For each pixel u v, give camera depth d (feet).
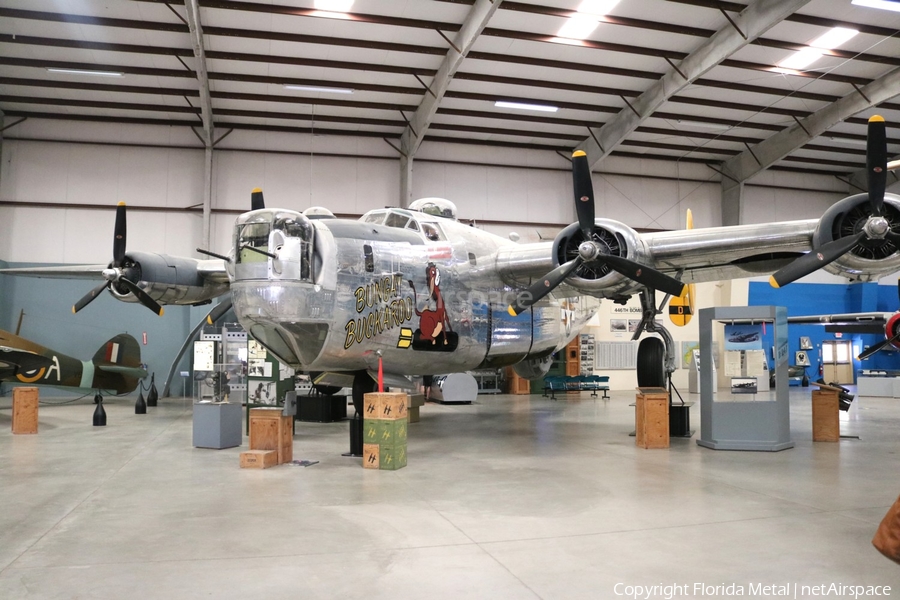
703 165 81.82
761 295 81.87
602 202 78.18
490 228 73.97
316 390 45.80
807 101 66.39
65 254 64.49
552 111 67.31
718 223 82.23
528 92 63.87
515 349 38.47
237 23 51.60
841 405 35.94
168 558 15.10
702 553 15.38
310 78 60.03
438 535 16.93
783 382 31.53
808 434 37.29
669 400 33.91
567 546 15.97
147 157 66.13
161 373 66.54
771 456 29.53
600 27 53.31
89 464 27.61
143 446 32.71
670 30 53.47
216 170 67.10
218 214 67.05
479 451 31.17
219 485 23.25
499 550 15.66
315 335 27.63
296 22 51.67
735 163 79.97
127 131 65.92
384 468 26.23
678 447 32.40
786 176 84.23
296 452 30.76
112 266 37.60
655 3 50.29
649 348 36.27
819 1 49.93
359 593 12.89
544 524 17.95
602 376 71.61
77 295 65.36
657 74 61.00
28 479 24.41
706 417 32.22
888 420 45.34
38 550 15.75
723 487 22.82
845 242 26.12
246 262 26.99
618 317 76.89
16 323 63.72
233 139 67.62
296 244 26.81
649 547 15.88
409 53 56.54
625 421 44.57
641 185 79.46
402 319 30.50
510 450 31.42
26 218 64.08
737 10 51.39
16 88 59.82
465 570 14.25
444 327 32.53
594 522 18.17
